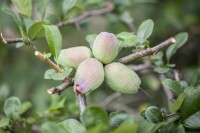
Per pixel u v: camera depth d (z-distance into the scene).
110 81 0.53
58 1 0.93
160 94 0.92
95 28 1.12
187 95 0.54
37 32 0.59
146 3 0.97
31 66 1.06
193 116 0.53
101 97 0.94
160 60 0.65
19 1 0.62
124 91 0.53
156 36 1.08
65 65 0.54
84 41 1.10
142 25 0.61
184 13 1.09
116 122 0.52
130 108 0.95
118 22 0.89
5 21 0.91
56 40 0.54
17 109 0.63
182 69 1.06
